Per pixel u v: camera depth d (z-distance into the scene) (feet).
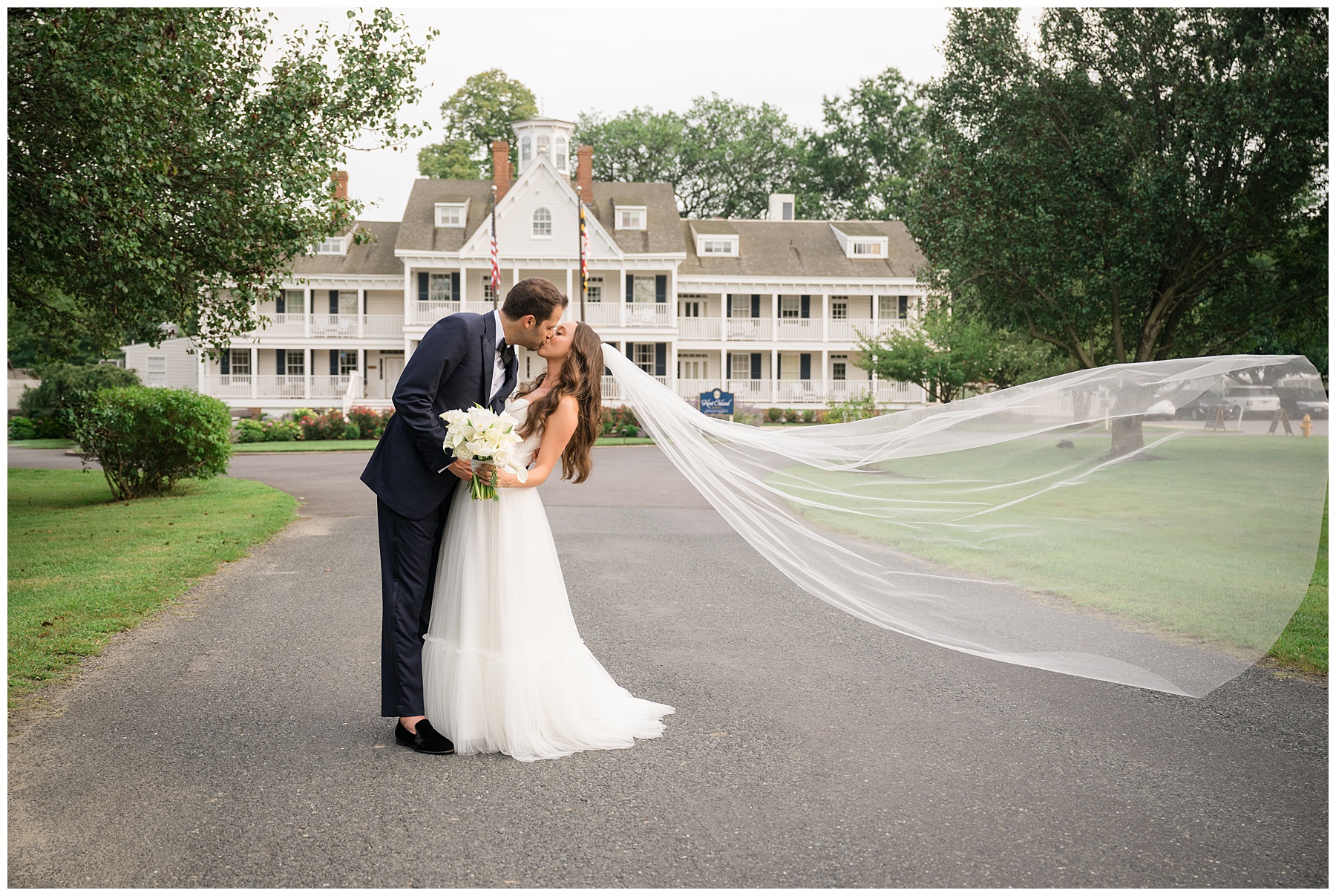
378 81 35.09
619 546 30.58
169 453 45.32
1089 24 58.03
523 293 12.91
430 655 12.69
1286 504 12.84
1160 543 13.42
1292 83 48.29
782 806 10.61
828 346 136.67
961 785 11.19
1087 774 11.54
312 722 13.56
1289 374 12.96
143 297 32.53
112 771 11.60
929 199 63.82
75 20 26.27
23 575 24.16
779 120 188.14
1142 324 63.82
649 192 141.38
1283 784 11.23
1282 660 16.55
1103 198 57.41
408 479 12.59
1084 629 13.76
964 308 65.05
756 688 15.28
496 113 177.06
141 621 19.79
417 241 127.54
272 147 33.53
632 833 9.91
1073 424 13.97
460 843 9.65
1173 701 14.57
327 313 131.95
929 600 14.61
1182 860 9.29
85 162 27.66
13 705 14.17
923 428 14.84
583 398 13.09
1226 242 56.95
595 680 13.69
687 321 135.13
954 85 61.16
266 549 29.91
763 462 15.37
